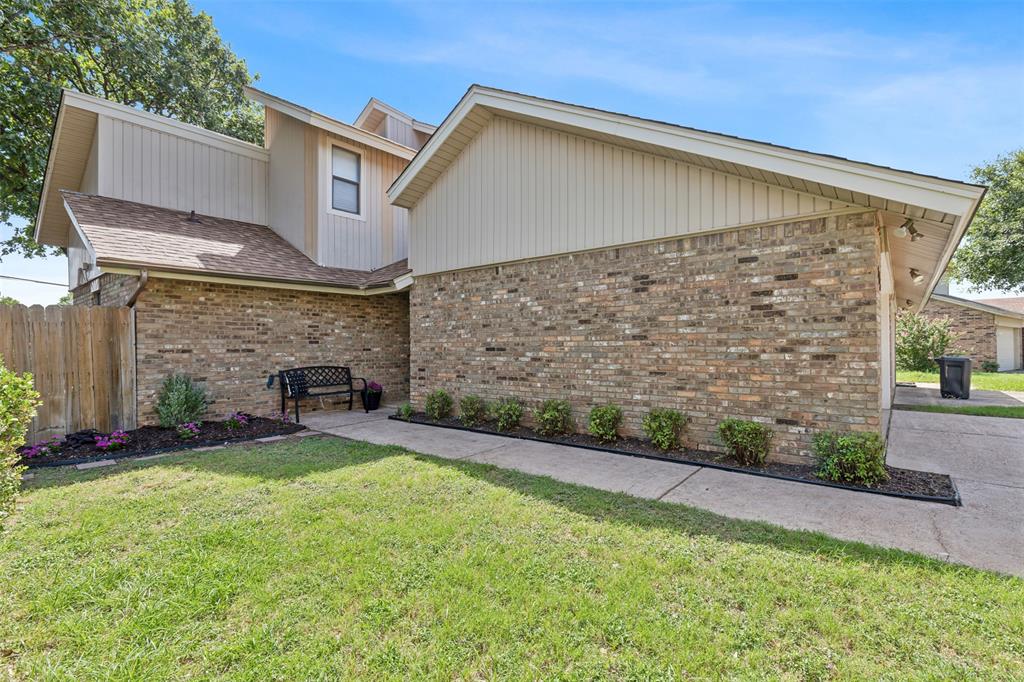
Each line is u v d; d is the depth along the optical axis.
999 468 5.36
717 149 5.35
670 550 3.30
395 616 2.54
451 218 8.71
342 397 10.31
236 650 2.27
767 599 2.67
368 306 10.93
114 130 9.38
